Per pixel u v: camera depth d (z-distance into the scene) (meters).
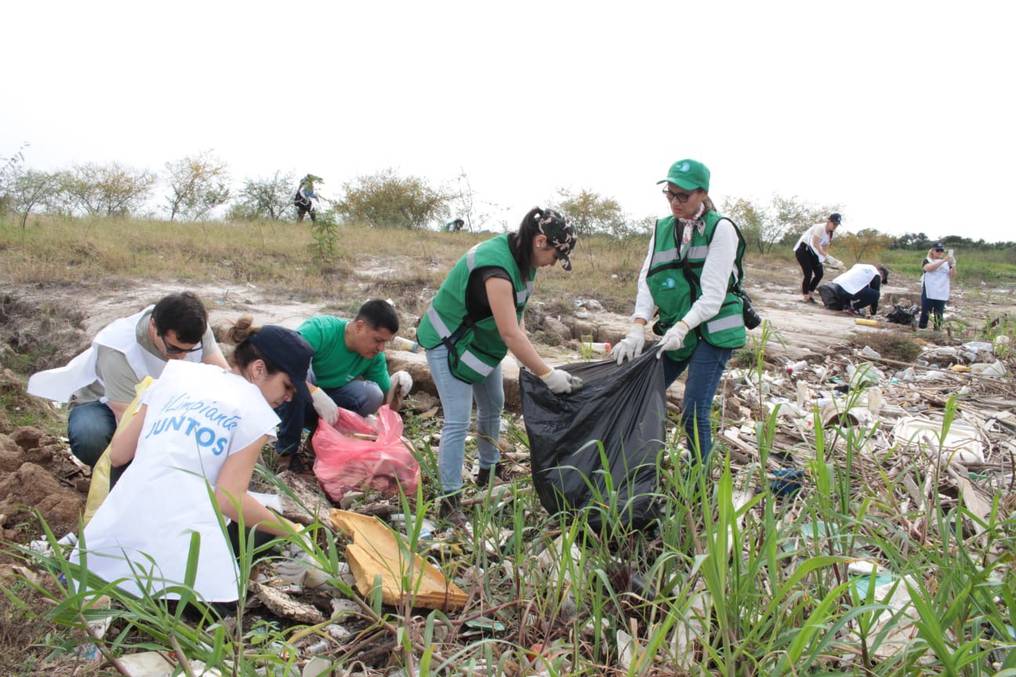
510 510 3.61
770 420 3.23
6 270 8.58
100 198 20.25
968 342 9.65
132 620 2.34
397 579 2.86
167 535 2.69
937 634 2.04
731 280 3.83
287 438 4.16
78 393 3.87
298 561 2.77
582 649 2.64
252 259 10.95
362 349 4.34
